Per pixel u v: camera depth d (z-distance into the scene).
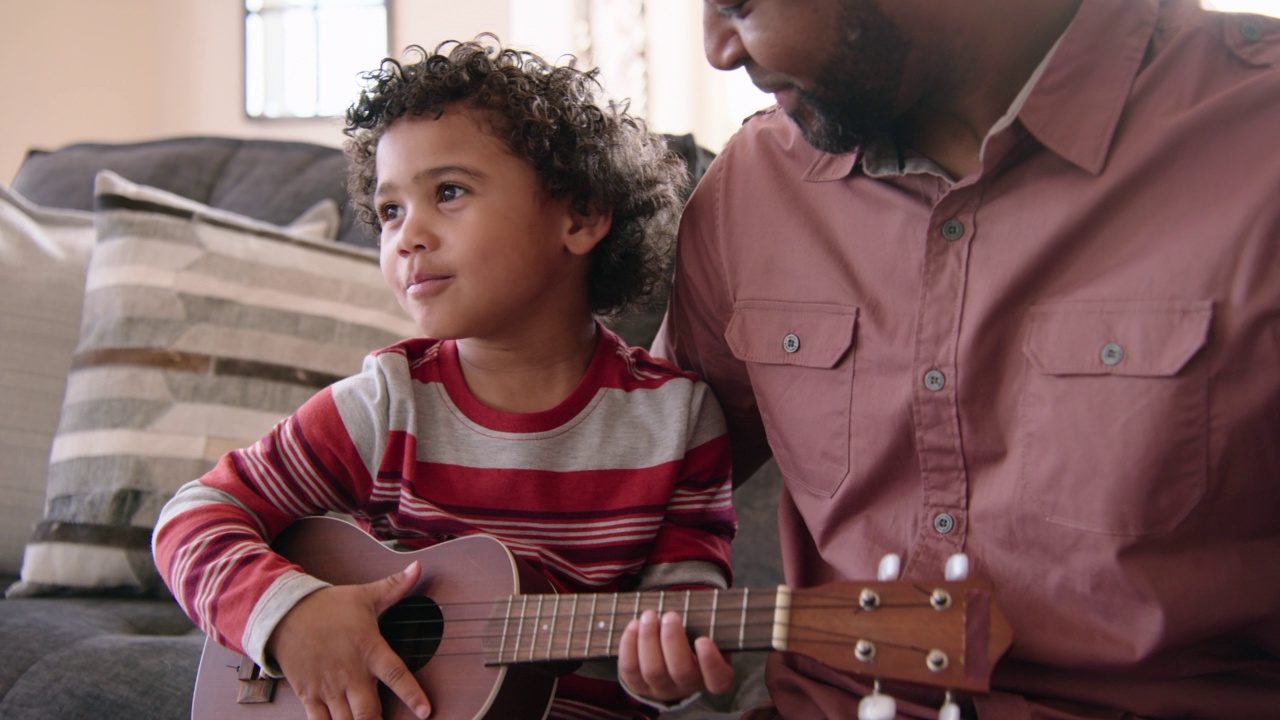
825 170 0.96
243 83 3.05
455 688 0.90
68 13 2.93
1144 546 0.78
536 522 1.03
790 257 0.98
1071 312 0.81
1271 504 0.78
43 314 1.64
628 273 1.18
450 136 1.03
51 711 1.10
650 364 1.12
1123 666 0.79
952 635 0.71
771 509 1.49
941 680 0.70
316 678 0.91
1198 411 0.76
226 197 1.94
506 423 1.05
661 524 1.05
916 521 0.89
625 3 2.81
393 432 1.05
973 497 0.85
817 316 0.95
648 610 0.81
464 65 1.07
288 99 3.04
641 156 1.21
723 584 1.03
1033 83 0.81
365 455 1.06
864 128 0.86
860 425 0.91
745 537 1.48
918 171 0.89
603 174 1.12
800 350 0.95
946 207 0.86
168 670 1.12
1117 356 0.78
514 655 0.89
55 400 1.62
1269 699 0.80
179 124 3.08
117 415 1.49
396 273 1.03
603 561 1.03
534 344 1.08
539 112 1.07
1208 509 0.77
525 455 1.04
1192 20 0.83
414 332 1.66
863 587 0.74
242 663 1.00
